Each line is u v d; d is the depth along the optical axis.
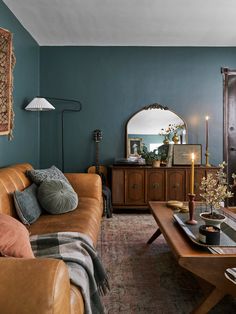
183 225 2.09
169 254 2.66
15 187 2.37
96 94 4.44
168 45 4.39
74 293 1.25
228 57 4.42
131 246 2.86
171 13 3.24
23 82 3.63
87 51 4.39
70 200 2.57
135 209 4.30
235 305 1.88
